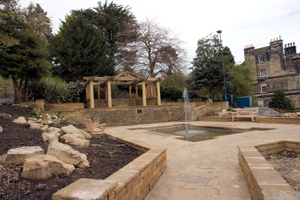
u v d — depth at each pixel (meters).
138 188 2.74
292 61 33.97
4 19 10.10
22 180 2.49
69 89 16.14
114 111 14.03
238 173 3.72
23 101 11.88
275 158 4.52
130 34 25.45
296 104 33.16
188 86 20.80
